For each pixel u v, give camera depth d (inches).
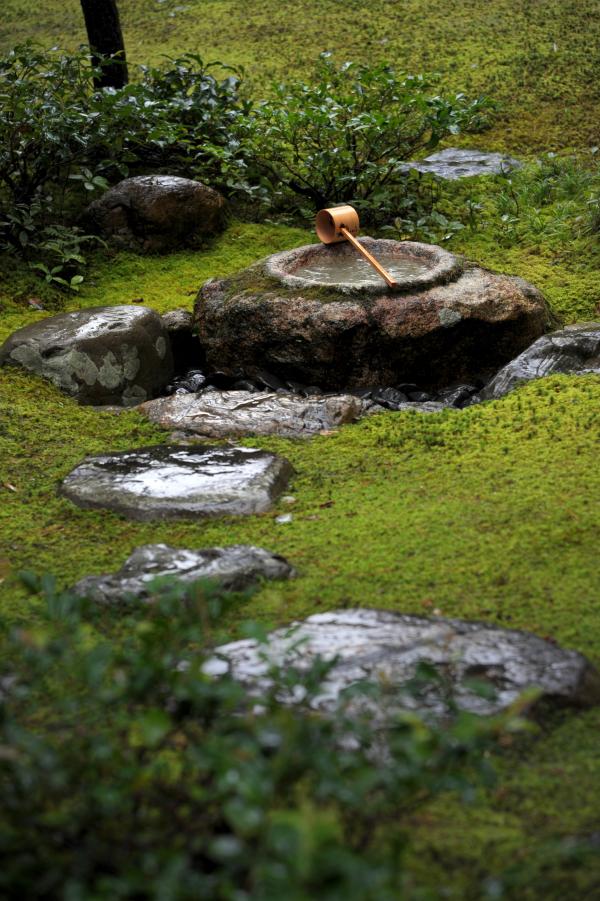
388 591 130.5
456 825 90.0
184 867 68.7
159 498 157.2
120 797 77.3
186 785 84.7
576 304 252.7
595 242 280.2
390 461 175.0
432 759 81.6
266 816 67.2
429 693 102.5
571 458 167.2
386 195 303.3
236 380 222.5
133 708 100.5
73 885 66.3
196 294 262.5
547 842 87.4
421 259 240.1
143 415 200.5
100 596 126.3
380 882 61.9
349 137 315.9
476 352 223.6
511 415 188.2
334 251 243.4
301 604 128.0
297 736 73.7
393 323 213.8
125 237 290.8
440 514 151.5
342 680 104.2
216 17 518.0
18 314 251.8
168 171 324.8
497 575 132.7
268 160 326.6
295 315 215.0
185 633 88.4
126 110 285.6
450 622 116.0
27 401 201.8
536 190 318.0
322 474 171.3
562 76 419.2
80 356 209.3
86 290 270.5
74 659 91.0
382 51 456.8
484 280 228.2
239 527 152.1
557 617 122.5
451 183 329.1
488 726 78.0
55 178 307.7
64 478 168.1
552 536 141.2
